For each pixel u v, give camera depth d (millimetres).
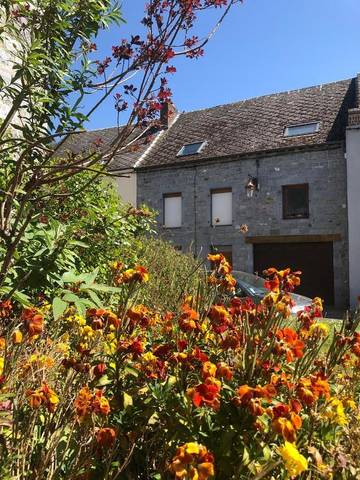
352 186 15164
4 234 2422
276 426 1539
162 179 19188
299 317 2545
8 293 2340
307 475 1833
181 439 1673
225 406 1720
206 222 18062
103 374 1884
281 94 20422
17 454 1528
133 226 5691
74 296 2178
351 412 2312
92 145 3793
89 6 2904
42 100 2703
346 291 15422
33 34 2873
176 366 1947
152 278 5871
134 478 1692
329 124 16891
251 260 17094
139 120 2752
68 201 4027
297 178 16469
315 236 16031
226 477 1638
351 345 2436
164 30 2631
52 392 1591
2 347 1822
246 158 17406
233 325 2252
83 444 1556
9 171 3076
